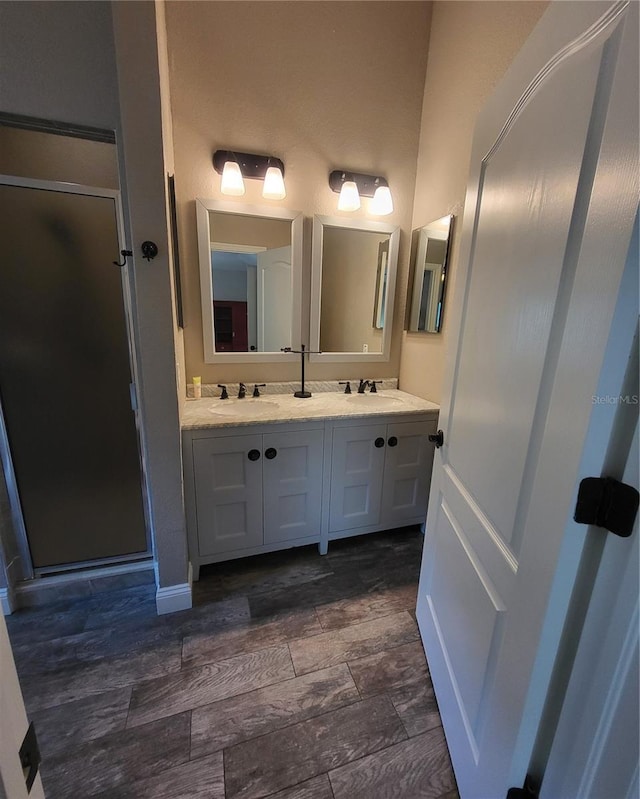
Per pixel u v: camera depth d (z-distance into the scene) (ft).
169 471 4.66
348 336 7.51
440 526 4.09
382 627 4.90
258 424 5.42
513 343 2.56
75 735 3.53
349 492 6.33
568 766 1.96
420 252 7.06
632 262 1.50
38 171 4.88
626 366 1.58
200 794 3.13
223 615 5.02
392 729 3.67
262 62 5.86
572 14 2.04
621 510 1.62
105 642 4.55
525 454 2.31
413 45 6.54
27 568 5.09
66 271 4.44
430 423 6.53
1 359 4.45
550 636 1.96
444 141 6.25
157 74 3.64
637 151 1.46
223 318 6.63
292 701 3.91
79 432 4.92
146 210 3.91
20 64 3.86
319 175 6.60
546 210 2.21
